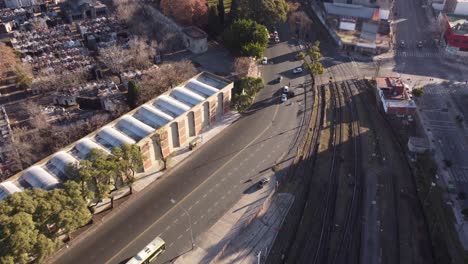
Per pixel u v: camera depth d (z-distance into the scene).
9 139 130.88
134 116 135.75
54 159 116.88
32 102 151.38
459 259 102.69
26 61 177.62
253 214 112.81
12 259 82.06
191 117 137.50
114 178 110.81
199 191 120.19
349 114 155.12
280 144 139.00
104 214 112.62
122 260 100.69
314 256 102.88
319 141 140.38
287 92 165.25
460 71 184.00
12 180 110.81
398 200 118.94
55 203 91.50
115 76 176.38
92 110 153.00
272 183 123.12
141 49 178.75
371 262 101.88
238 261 100.88
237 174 126.38
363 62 191.00
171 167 128.75
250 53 177.00
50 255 100.31
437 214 114.31
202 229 108.75
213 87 151.25
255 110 155.75
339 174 127.31
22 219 84.56
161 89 157.50
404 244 106.62
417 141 137.12
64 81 161.12
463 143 141.38
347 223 111.75
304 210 114.88
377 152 136.38
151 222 110.56
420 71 184.00
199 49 194.00
